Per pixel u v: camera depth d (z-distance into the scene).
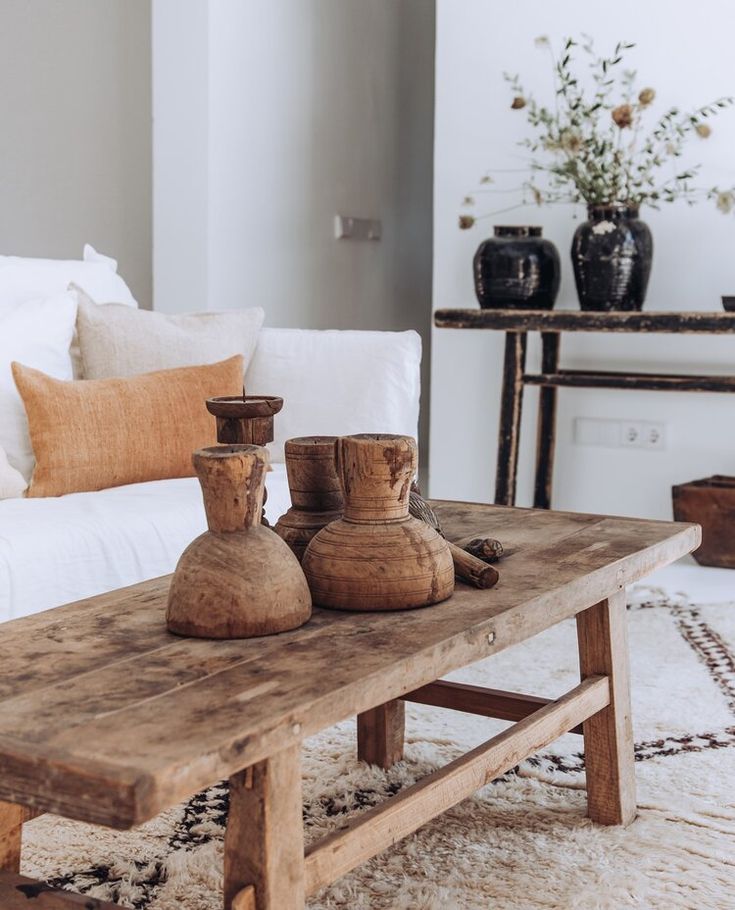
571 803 1.87
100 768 0.91
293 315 4.52
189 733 0.98
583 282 3.64
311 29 4.51
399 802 1.30
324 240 4.68
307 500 1.47
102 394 2.51
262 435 1.45
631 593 3.30
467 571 1.45
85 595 2.08
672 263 3.84
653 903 1.56
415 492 1.57
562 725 1.62
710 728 2.21
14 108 4.78
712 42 3.71
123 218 4.62
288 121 4.41
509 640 1.35
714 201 3.76
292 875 1.09
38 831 1.77
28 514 2.15
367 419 2.74
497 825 1.79
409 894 1.57
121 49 4.54
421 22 5.34
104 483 2.48
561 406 4.04
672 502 3.66
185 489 2.43
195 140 3.99
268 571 1.26
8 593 1.95
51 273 2.85
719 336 3.78
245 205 4.19
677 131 3.77
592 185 3.64
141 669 1.15
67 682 1.11
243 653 1.20
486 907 1.54
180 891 1.56
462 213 4.12
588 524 1.87
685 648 2.75
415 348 2.83
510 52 4.00
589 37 3.87
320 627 1.28
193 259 4.04
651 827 1.78
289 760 1.08
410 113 5.30
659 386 3.54
